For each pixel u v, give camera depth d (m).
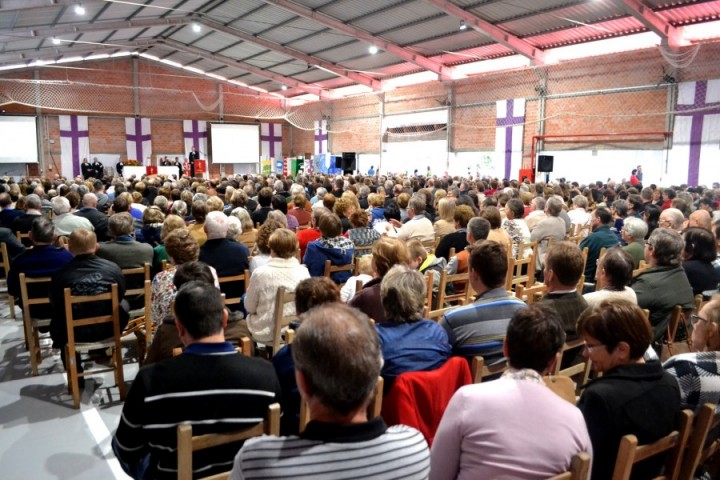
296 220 6.18
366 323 1.21
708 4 10.30
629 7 10.59
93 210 6.07
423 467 1.21
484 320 2.33
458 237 4.55
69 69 21.64
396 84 19.94
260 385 1.75
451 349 2.36
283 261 3.27
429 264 3.92
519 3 11.88
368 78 20.25
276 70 21.91
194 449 1.63
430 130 18.91
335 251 4.07
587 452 1.46
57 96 21.52
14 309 5.68
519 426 1.41
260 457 1.13
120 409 3.45
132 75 22.89
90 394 3.65
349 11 14.38
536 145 15.40
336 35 16.36
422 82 18.88
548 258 2.57
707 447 1.87
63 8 11.97
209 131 24.70
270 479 1.10
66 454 2.96
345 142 23.53
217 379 1.71
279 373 2.14
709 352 1.91
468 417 1.45
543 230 5.39
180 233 3.24
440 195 7.48
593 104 13.94
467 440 1.44
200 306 1.76
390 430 1.22
